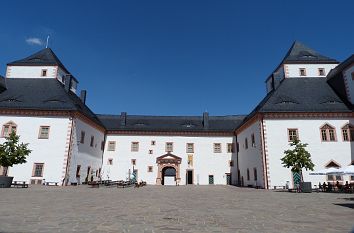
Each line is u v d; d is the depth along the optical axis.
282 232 7.34
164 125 52.81
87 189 26.70
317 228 7.91
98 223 8.31
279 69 42.59
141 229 7.54
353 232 6.61
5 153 24.50
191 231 7.37
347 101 33.81
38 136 34.00
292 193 23.88
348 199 17.59
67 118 34.75
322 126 32.19
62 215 9.68
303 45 43.47
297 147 27.33
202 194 22.30
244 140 42.56
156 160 49.31
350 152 31.38
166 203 14.62
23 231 6.98
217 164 49.38
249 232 7.31
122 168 48.91
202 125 53.12
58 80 41.31
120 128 50.34
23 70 40.66
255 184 35.44
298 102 34.00
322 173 24.72
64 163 33.31
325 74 39.22
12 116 34.47
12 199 14.70
